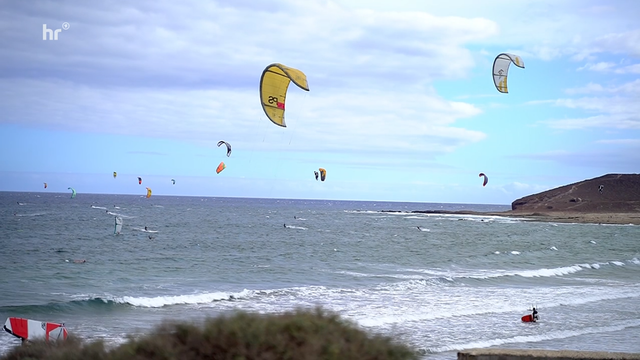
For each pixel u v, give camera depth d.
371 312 19.42
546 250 51.12
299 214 139.50
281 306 20.67
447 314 19.14
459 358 7.44
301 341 6.32
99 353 6.70
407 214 162.62
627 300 22.66
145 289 25.58
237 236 63.50
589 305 21.34
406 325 17.33
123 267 34.09
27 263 35.62
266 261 38.66
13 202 161.75
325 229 81.31
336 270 33.56
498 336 15.96
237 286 26.73
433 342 15.16
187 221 91.81
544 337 15.91
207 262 37.53
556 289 25.94
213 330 6.33
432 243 58.28
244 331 6.30
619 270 35.22
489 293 24.33
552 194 168.38
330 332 6.54
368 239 63.06
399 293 24.05
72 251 43.88
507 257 43.69
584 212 147.62
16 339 14.73
